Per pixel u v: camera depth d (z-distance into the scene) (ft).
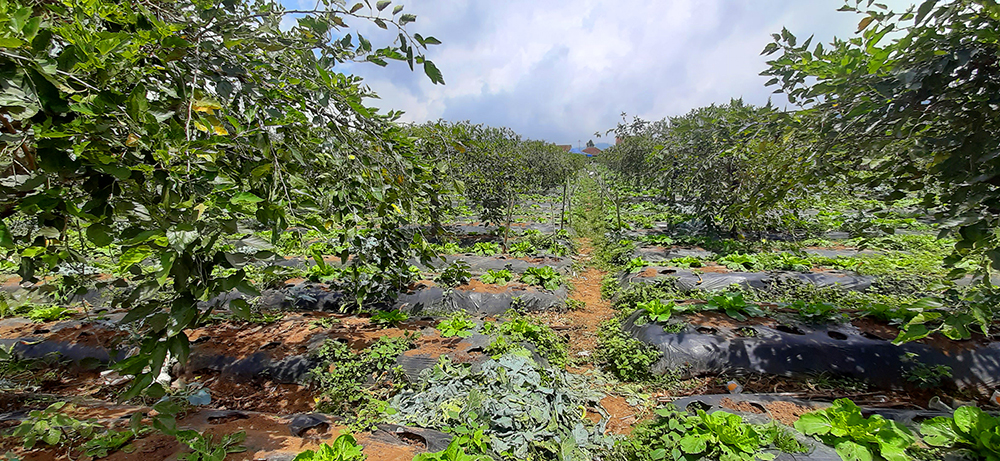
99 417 10.75
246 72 7.12
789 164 13.08
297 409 13.60
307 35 7.64
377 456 10.21
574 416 12.74
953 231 7.81
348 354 15.08
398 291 21.44
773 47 10.64
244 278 5.27
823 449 10.00
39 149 4.53
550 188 82.43
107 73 4.90
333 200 9.80
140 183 5.33
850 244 32.55
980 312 8.24
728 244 32.24
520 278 26.04
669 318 17.84
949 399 13.33
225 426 10.94
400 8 7.03
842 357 14.76
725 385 14.85
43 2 5.30
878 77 8.81
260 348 15.89
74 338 16.29
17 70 4.17
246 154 6.96
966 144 7.66
